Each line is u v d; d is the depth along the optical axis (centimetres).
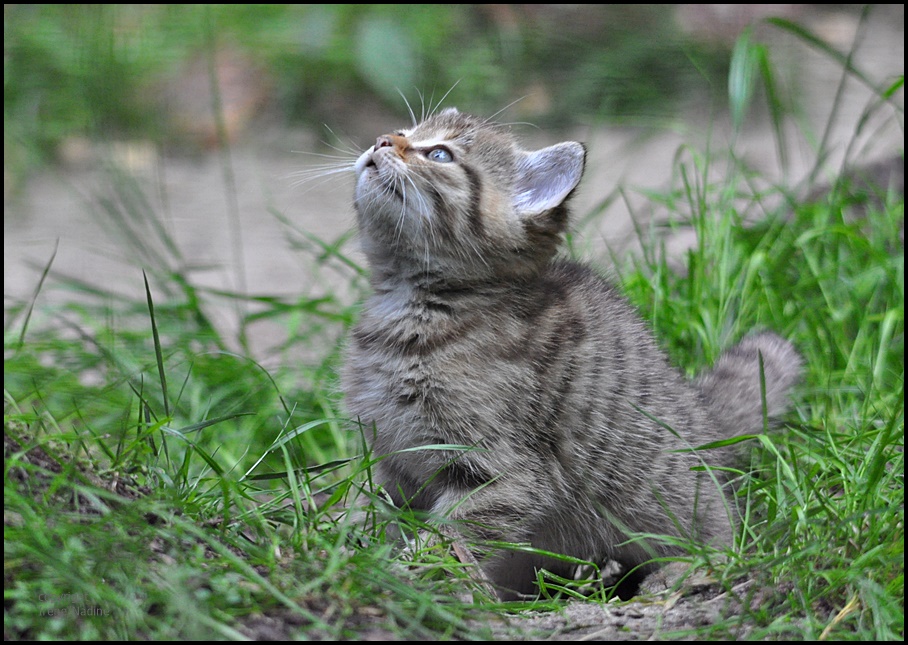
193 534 505
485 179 693
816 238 933
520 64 1675
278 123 1616
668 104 1598
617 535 695
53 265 1215
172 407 803
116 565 448
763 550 582
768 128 1508
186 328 936
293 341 923
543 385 657
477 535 629
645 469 688
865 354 855
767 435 668
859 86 1598
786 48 1712
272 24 1733
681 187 1223
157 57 1689
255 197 1425
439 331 662
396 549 593
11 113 1565
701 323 848
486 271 677
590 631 513
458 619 489
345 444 815
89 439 563
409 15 1728
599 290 737
